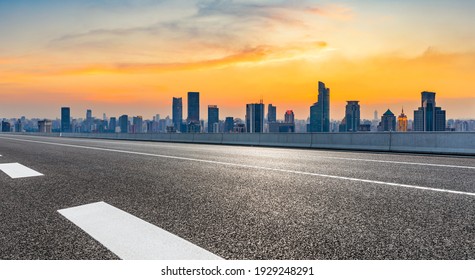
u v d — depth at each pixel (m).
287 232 3.84
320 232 3.83
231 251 3.31
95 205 5.15
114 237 3.72
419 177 7.63
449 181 7.07
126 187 6.59
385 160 11.55
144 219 4.39
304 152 15.71
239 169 9.26
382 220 4.27
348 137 18.41
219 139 26.44
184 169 9.29
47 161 11.57
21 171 8.95
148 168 9.53
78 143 25.55
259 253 3.26
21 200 5.52
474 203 5.13
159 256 3.22
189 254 3.26
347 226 4.04
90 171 8.91
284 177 7.78
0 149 18.20
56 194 5.97
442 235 3.71
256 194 5.88
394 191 6.06
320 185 6.71
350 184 6.80
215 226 4.08
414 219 4.30
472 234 3.73
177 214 4.62
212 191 6.16
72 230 3.96
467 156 13.16
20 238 3.69
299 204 5.14
